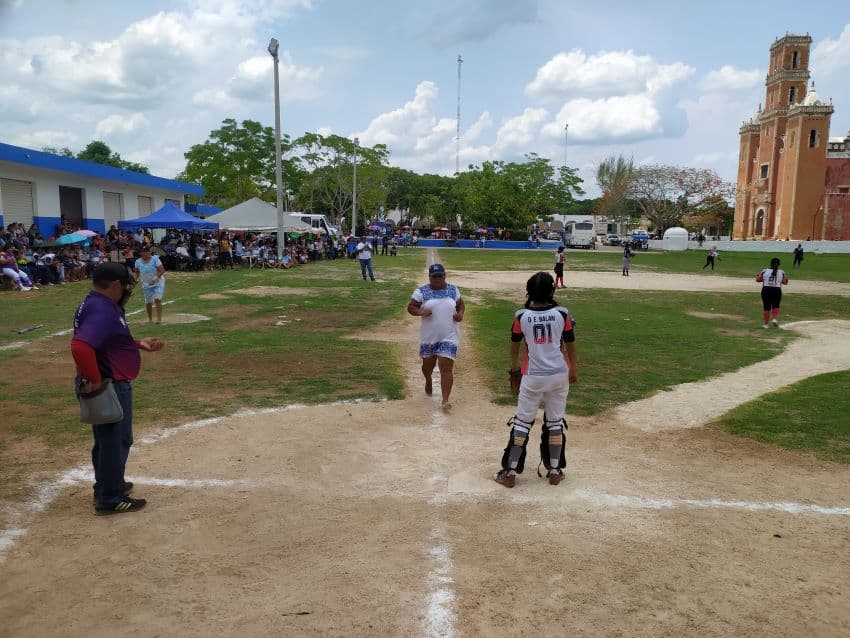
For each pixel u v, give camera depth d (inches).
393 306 641.6
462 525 163.5
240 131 2149.4
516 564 143.8
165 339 431.8
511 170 3213.6
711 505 178.4
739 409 280.4
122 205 1307.8
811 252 2121.1
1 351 385.1
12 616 122.3
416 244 2576.3
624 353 416.2
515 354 198.2
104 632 117.6
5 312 554.9
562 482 193.3
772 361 397.7
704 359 400.8
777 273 544.7
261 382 316.5
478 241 2576.3
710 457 219.3
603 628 120.3
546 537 157.2
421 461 210.5
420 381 326.6
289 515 168.2
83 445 219.6
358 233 2418.8
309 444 225.1
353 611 124.9
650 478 198.2
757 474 203.5
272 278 942.4
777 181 2608.3
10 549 148.9
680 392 313.4
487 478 196.1
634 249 2539.4
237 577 137.4
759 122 2778.1
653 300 767.7
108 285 164.2
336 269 1175.0
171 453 213.5
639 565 143.9
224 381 316.8
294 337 449.1
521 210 2810.0
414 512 171.0
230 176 2118.6
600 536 158.1
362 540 154.6
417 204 3656.5
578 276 1176.8
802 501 182.4
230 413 261.4
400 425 251.0
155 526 161.0
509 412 273.4
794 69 2559.1
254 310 589.3
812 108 2380.7
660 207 2864.2
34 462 203.8
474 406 282.0
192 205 1845.5
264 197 2500.0
